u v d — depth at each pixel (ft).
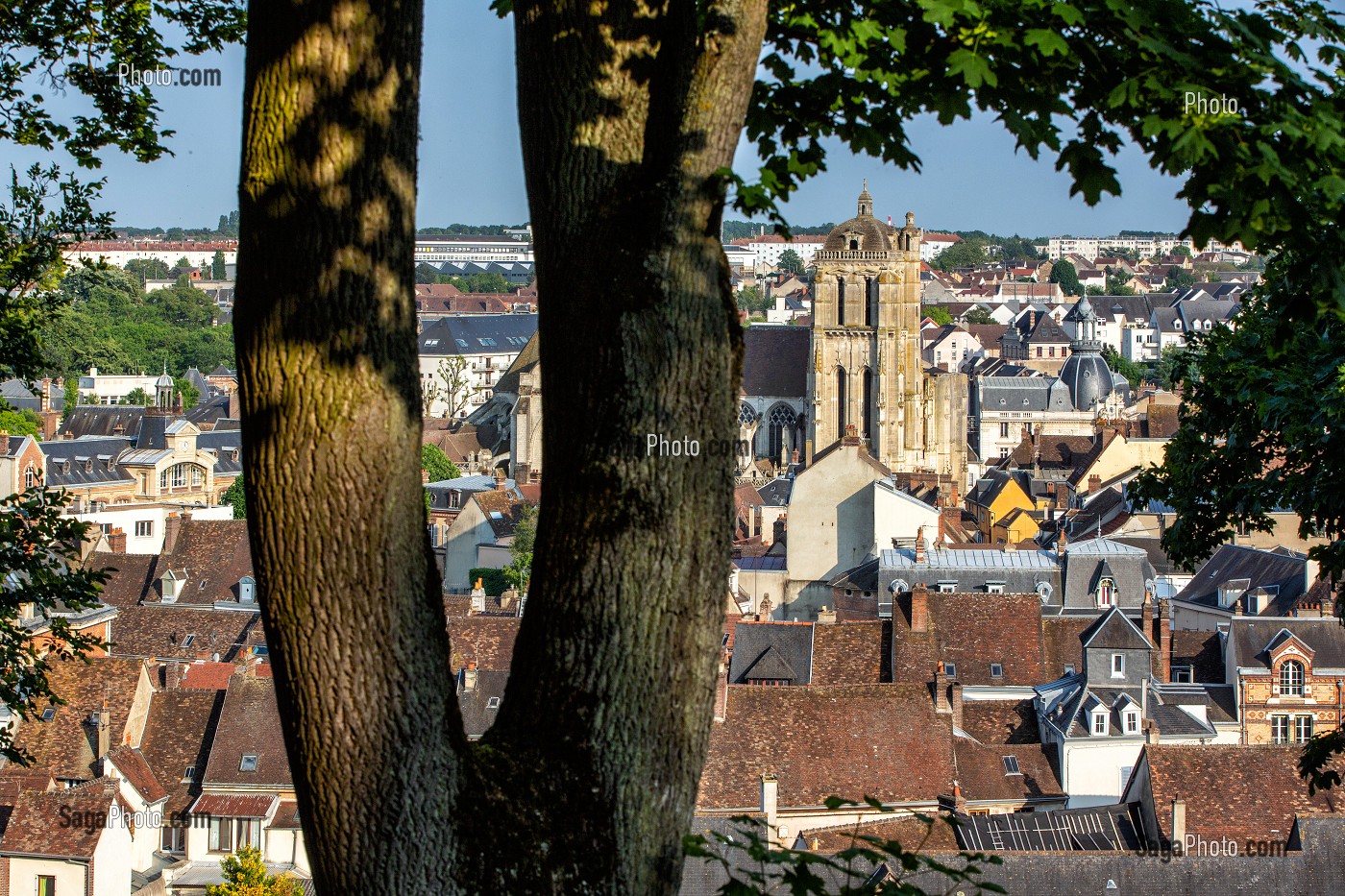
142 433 634.43
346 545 42.75
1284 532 412.98
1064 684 289.94
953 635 317.01
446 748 43.47
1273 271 117.60
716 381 45.39
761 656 316.81
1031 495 580.71
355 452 42.80
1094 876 204.85
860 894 47.01
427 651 43.91
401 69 43.78
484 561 487.61
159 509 560.61
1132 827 228.84
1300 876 203.10
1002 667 311.88
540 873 42.93
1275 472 119.96
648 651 44.29
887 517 437.58
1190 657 328.70
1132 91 49.55
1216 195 50.11
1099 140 53.16
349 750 42.60
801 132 56.29
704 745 45.83
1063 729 273.13
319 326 42.73
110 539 467.93
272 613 43.14
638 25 46.96
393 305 43.68
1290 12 54.34
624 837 43.91
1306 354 115.44
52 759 264.72
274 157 42.91
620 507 44.27
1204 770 231.91
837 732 260.83
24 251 113.29
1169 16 50.96
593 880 43.34
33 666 114.73
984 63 48.67
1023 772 269.03
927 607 318.86
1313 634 318.45
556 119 46.39
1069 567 375.04
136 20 107.76
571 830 43.47
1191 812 226.79
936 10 48.24
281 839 264.31
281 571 42.91
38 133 109.40
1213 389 127.24
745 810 249.75
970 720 289.33
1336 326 113.50
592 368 44.83
